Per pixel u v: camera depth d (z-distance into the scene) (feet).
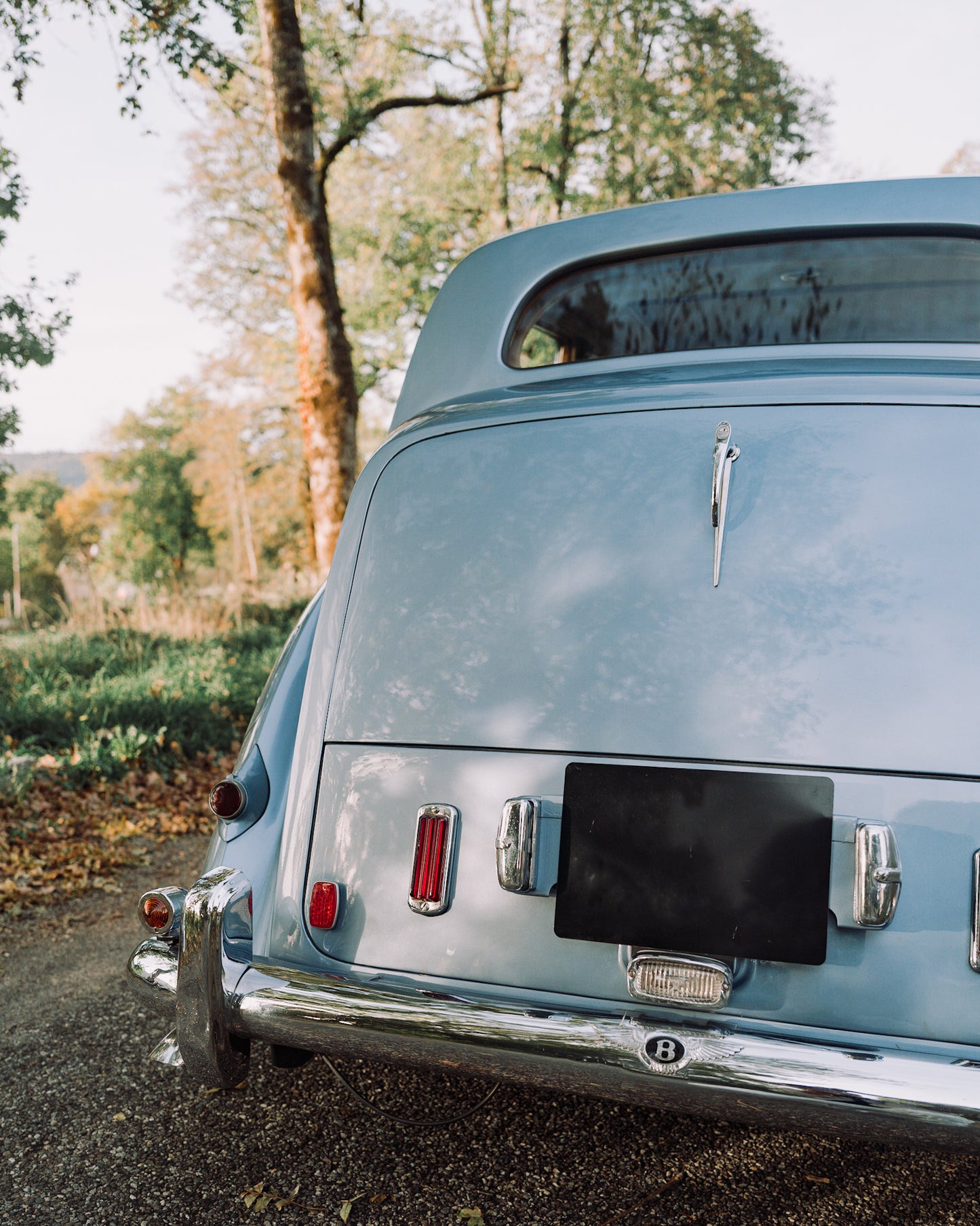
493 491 6.47
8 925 14.16
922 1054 4.83
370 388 100.27
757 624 5.61
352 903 6.18
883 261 7.59
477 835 5.93
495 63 65.00
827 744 5.35
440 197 78.13
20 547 226.79
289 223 42.29
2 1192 7.19
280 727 7.16
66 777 21.71
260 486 175.01
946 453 5.61
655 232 8.02
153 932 6.70
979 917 5.02
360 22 51.60
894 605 5.45
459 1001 5.49
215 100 51.93
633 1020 5.17
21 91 25.89
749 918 5.32
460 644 6.24
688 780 5.52
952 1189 7.06
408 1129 7.94
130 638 36.50
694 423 6.10
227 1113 8.26
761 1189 7.04
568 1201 6.89
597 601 5.96
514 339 8.16
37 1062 9.45
